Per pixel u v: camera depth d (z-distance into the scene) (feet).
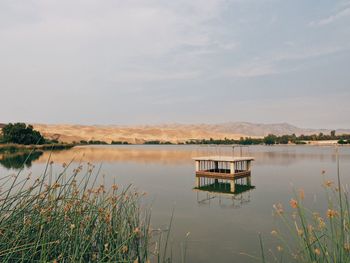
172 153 154.51
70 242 13.70
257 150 191.01
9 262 12.12
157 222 28.48
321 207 32.86
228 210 34.17
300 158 112.57
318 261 12.55
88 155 125.70
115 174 64.23
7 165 75.41
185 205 36.47
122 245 14.43
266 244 22.53
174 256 20.36
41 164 78.23
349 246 11.59
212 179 62.95
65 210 15.06
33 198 14.67
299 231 13.52
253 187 50.65
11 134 152.76
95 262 14.17
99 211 16.07
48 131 389.60
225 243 22.91
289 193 44.06
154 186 50.26
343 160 101.40
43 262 11.37
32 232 13.97
